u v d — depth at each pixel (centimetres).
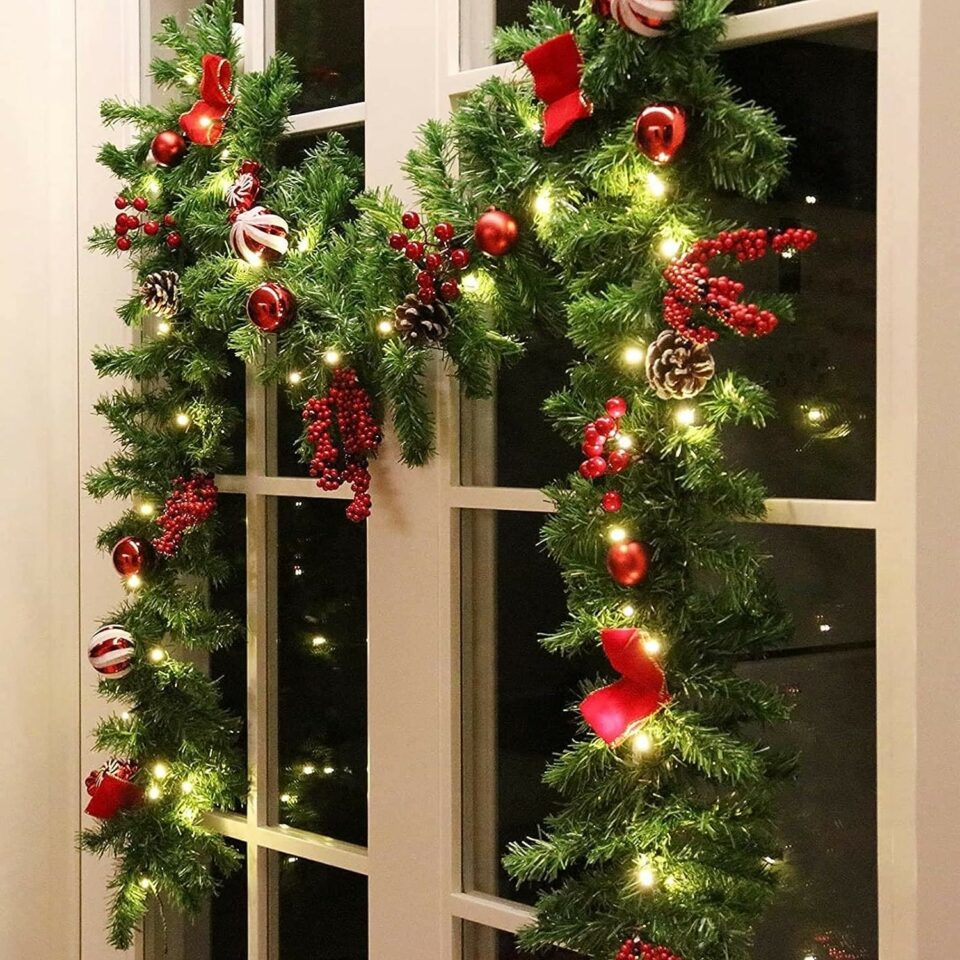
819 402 122
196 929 186
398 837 156
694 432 121
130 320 177
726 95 119
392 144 155
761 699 120
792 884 125
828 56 120
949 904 117
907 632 115
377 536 158
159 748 177
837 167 120
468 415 150
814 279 122
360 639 163
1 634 193
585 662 140
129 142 189
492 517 148
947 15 115
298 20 169
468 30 150
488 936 149
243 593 178
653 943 120
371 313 146
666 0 115
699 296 115
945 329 116
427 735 152
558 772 125
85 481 197
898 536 115
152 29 191
